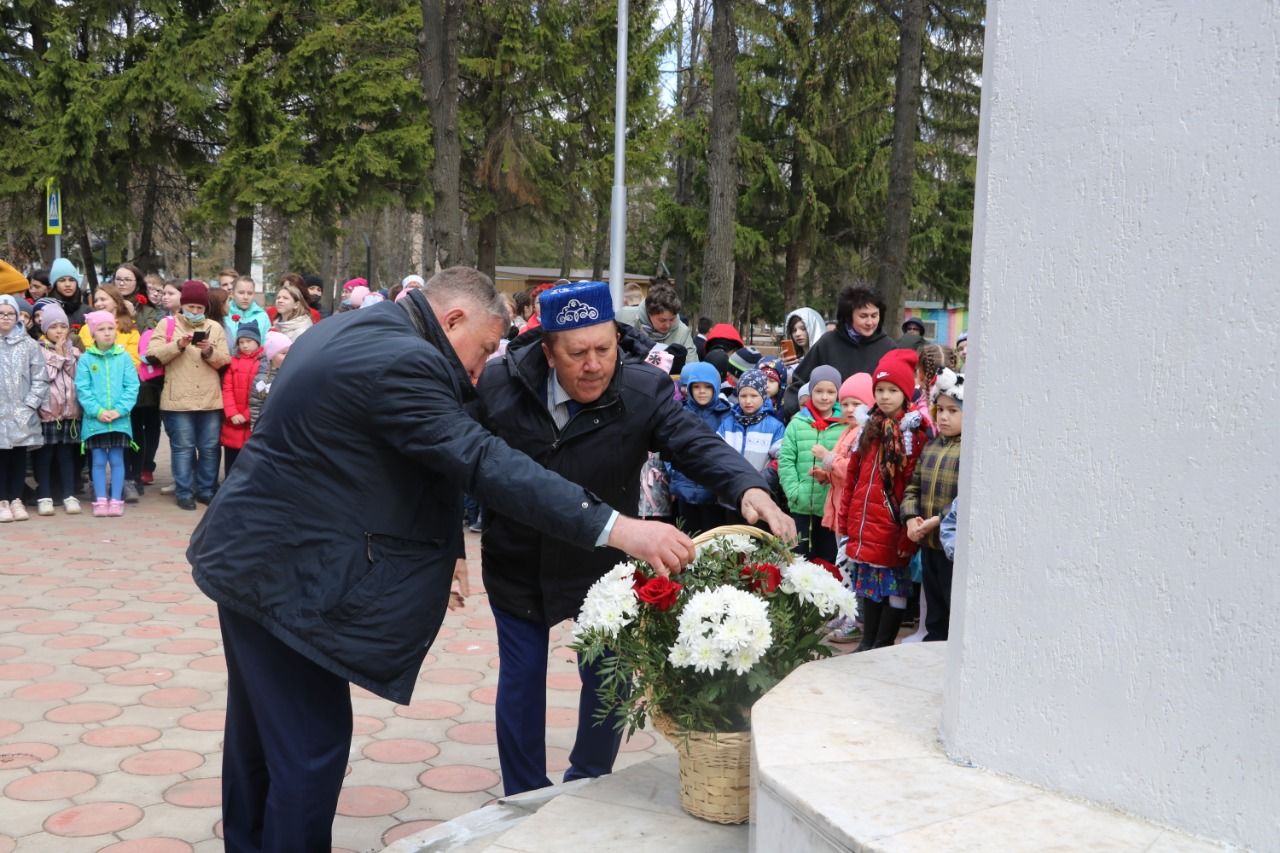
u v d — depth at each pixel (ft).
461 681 15.92
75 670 15.64
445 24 46.68
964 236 91.97
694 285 97.45
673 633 8.22
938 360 20.63
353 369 7.98
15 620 18.12
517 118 83.41
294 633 8.07
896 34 67.36
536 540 10.07
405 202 82.64
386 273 143.02
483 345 8.94
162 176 88.02
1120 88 5.28
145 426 30.66
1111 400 5.38
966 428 6.23
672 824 7.86
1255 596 4.88
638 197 103.60
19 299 29.78
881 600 17.20
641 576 8.43
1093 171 5.41
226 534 8.21
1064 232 5.54
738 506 9.65
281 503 8.10
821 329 29.04
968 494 6.12
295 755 8.44
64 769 12.23
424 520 8.41
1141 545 5.28
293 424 8.11
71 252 98.07
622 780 8.80
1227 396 4.94
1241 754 4.95
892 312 47.75
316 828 8.65
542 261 166.40
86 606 19.10
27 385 26.03
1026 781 5.76
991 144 5.89
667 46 83.56
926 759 6.09
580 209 88.53
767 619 7.79
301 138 76.64
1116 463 5.37
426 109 78.89
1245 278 4.87
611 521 7.91
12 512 26.76
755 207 87.35
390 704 14.90
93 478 27.48
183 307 28.04
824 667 7.85
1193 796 5.11
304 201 74.18
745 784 7.80
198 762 12.50
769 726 6.59
